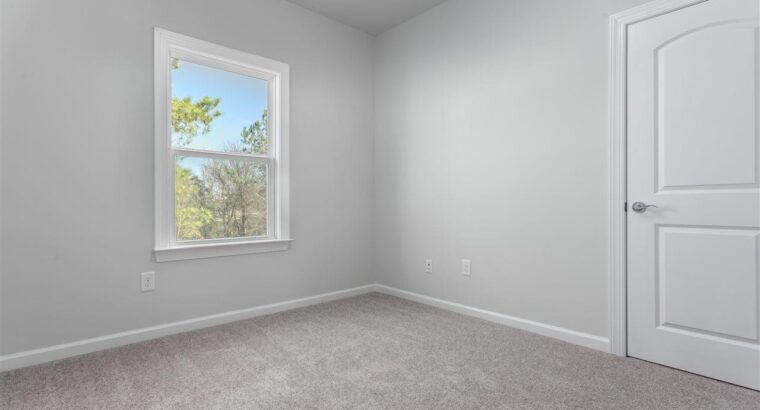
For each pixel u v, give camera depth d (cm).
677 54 197
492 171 280
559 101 243
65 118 214
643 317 210
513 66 267
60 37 212
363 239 368
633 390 178
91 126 222
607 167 222
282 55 308
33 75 204
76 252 218
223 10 274
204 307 267
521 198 263
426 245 328
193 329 261
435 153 320
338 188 347
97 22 224
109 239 229
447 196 311
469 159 295
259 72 299
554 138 246
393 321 281
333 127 343
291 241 313
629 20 212
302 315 296
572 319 238
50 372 195
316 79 331
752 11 177
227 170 283
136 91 237
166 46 249
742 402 167
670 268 201
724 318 186
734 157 182
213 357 215
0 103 196
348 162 355
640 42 209
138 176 238
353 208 359
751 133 178
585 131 231
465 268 298
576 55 235
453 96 306
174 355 218
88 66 221
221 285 275
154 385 182
